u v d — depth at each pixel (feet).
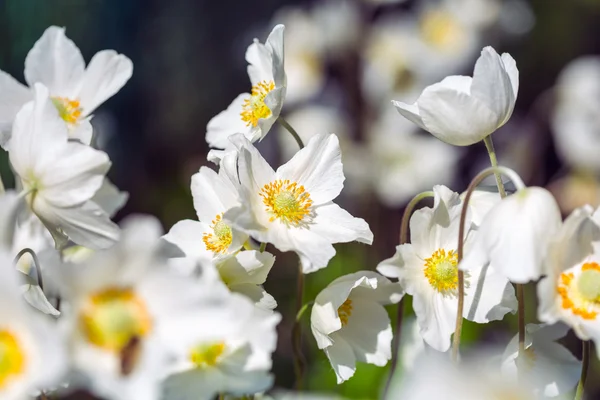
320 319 1.84
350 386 2.42
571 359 1.89
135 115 5.62
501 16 4.70
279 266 3.91
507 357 1.84
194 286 1.61
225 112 2.04
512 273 1.67
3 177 3.41
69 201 1.76
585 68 4.62
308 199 1.86
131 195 5.29
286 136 4.42
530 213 1.68
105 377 1.58
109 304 1.61
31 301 1.76
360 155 4.41
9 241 1.67
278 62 1.92
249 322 1.70
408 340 2.06
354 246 3.59
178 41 5.74
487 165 4.92
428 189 4.41
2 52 4.32
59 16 4.85
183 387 1.69
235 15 5.82
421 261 1.87
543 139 4.90
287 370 3.36
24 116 1.77
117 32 5.47
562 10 5.38
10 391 1.56
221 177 1.88
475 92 1.81
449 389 1.70
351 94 4.51
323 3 5.45
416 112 1.87
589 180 4.60
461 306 1.81
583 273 1.70
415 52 4.46
